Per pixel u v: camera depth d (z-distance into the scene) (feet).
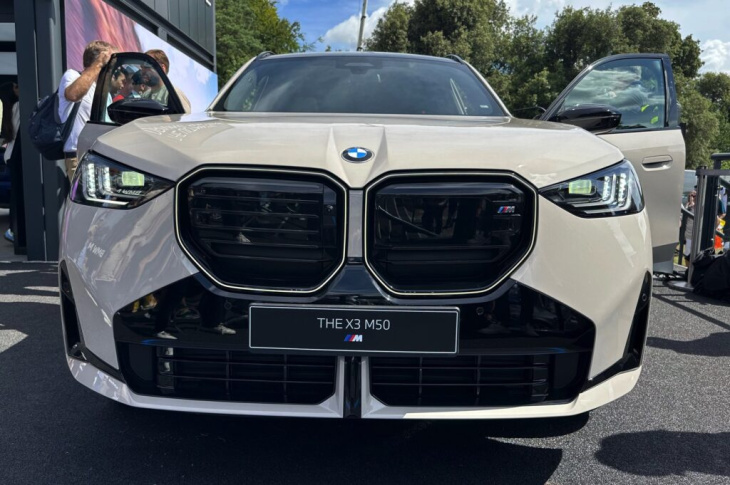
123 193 6.07
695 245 18.11
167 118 7.82
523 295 5.78
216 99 9.77
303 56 11.14
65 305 6.53
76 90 14.33
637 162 12.82
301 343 5.71
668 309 15.25
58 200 18.69
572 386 6.10
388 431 7.72
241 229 5.78
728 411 8.69
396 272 5.76
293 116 8.09
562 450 7.35
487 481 6.61
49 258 18.90
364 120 7.57
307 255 5.75
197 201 5.81
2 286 15.60
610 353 6.15
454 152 5.99
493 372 5.98
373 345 5.70
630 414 8.52
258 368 5.95
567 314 5.87
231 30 101.55
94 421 7.89
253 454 7.07
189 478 6.53
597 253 6.02
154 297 5.82
